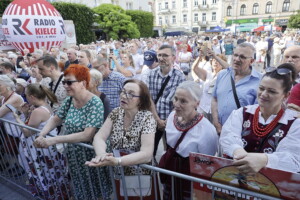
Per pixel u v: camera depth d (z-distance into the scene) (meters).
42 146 1.97
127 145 1.92
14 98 3.04
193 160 1.53
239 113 1.72
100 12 21.08
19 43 7.43
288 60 2.63
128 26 21.69
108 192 2.53
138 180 1.94
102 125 2.11
